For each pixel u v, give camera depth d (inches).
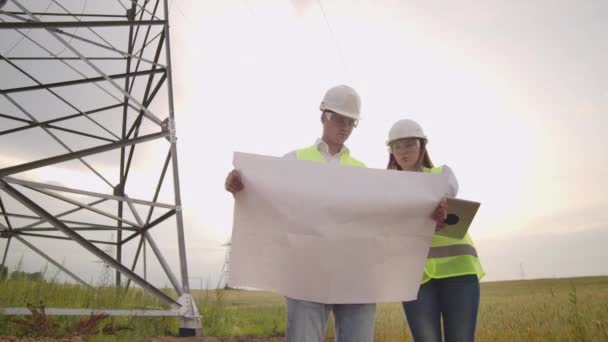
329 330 310.2
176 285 268.4
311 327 81.4
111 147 253.6
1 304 201.9
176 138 285.6
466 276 108.2
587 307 206.8
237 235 78.6
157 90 313.1
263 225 77.7
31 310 189.3
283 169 77.6
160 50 319.6
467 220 90.4
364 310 87.4
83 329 197.2
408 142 116.8
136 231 316.2
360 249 76.3
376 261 76.9
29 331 185.2
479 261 113.0
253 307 411.8
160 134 282.2
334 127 94.7
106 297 248.4
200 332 259.6
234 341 256.1
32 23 237.0
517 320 231.5
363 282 76.9
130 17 373.4
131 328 210.8
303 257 76.3
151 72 302.8
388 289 78.0
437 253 111.7
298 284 77.5
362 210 75.4
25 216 320.8
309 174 77.2
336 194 75.9
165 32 306.5
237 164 78.1
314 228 75.6
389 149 124.3
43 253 282.7
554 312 220.2
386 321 285.0
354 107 92.7
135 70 330.6
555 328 203.5
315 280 76.6
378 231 76.5
